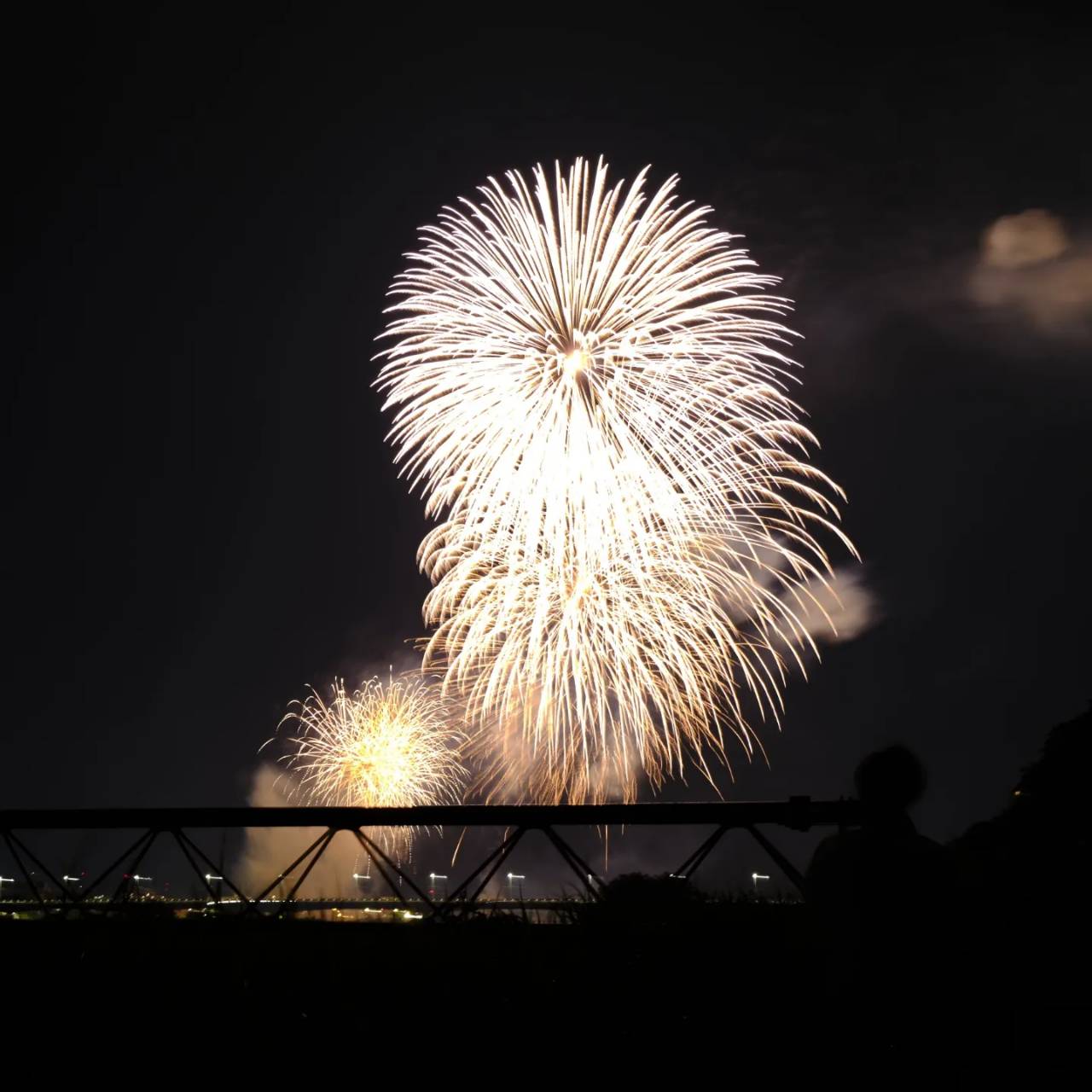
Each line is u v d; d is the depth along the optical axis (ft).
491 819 26.30
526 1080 15.98
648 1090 16.02
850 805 25.00
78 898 25.85
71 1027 16.72
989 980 16.75
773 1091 15.98
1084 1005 16.47
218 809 27.37
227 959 18.58
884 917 16.93
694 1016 16.69
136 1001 17.21
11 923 20.35
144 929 20.07
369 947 18.88
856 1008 16.61
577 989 17.02
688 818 25.77
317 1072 16.07
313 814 27.22
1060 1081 15.99
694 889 19.85
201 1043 16.39
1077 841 18.92
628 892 19.62
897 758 18.10
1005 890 18.03
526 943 18.30
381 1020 16.67
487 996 17.01
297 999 17.17
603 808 26.07
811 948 17.62
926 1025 16.42
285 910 25.67
